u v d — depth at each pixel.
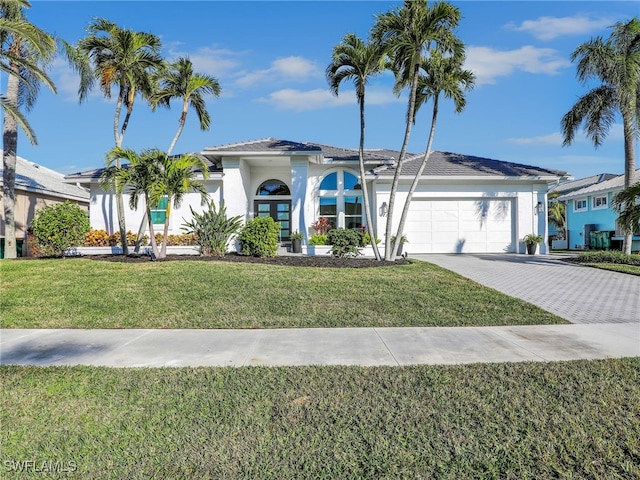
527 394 4.11
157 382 4.46
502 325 7.21
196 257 14.52
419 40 12.43
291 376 4.64
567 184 36.97
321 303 8.61
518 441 3.21
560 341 6.18
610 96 18.05
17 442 3.21
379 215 18.48
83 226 15.34
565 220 32.28
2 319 7.53
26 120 13.79
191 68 15.88
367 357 5.39
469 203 18.78
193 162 13.87
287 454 3.03
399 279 11.02
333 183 19.20
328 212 19.17
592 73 16.86
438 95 14.52
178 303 8.54
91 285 10.01
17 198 19.11
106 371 4.82
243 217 17.98
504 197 18.81
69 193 22.12
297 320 7.44
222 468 2.87
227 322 7.33
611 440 3.22
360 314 7.88
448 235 18.70
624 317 7.79
